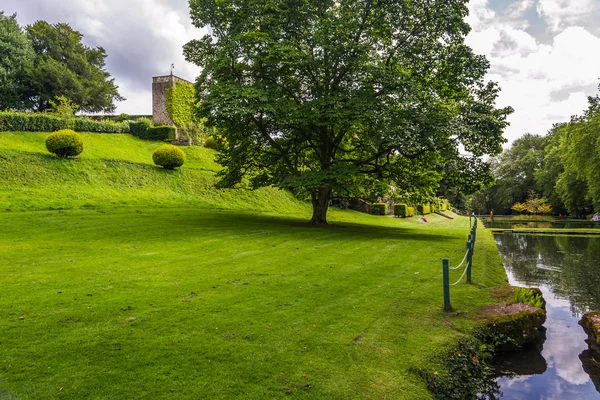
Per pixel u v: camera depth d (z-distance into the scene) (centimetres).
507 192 6919
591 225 3525
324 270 845
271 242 1193
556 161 5534
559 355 596
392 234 1609
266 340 461
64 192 1939
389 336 499
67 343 424
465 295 710
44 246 985
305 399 348
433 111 1495
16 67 3941
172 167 2686
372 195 2281
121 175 2345
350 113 1398
